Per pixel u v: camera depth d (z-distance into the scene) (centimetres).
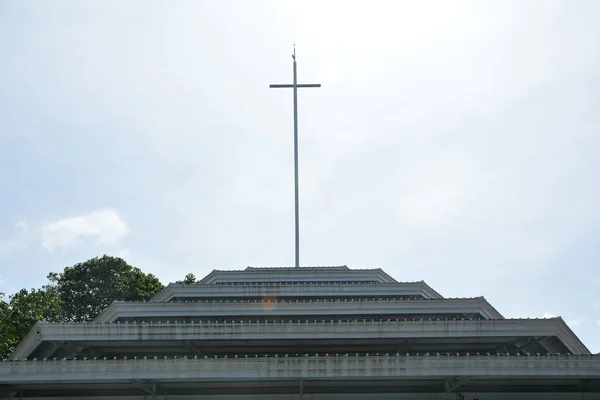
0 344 4741
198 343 2753
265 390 2717
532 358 2439
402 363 2419
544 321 2709
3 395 2650
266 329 2662
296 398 2677
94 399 2727
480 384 2731
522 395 2758
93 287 6594
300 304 2948
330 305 2953
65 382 2484
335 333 2662
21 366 2416
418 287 3234
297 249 3994
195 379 2433
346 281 3484
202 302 2984
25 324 4941
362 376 2400
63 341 2738
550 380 2689
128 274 6850
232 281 3484
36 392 2730
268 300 3189
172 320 2970
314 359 2416
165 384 2623
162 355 2923
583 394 2742
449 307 2975
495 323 2705
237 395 2697
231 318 2955
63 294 6525
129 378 2397
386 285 3225
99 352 2912
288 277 3481
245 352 2867
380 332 2673
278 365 2406
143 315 2986
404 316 2969
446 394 2648
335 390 2708
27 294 5212
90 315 6519
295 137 4269
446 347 2873
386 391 2711
